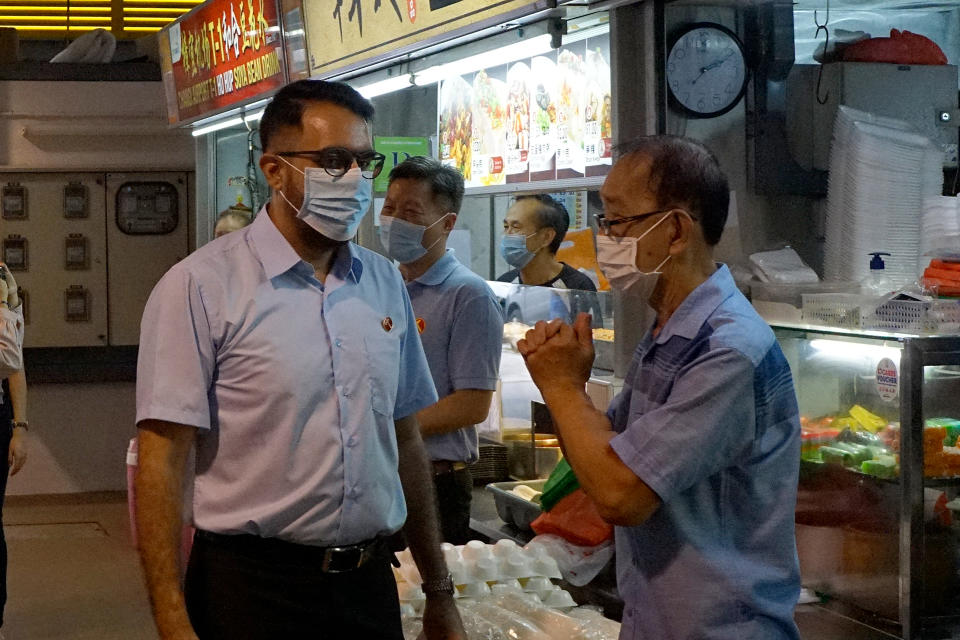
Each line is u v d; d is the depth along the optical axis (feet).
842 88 10.94
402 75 13.41
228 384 6.73
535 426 13.75
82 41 25.44
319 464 6.76
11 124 24.72
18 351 14.14
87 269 25.36
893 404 9.25
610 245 6.24
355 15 13.37
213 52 18.25
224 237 7.09
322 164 6.81
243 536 6.77
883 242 10.73
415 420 7.91
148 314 6.72
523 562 10.17
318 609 6.86
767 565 5.95
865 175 10.67
